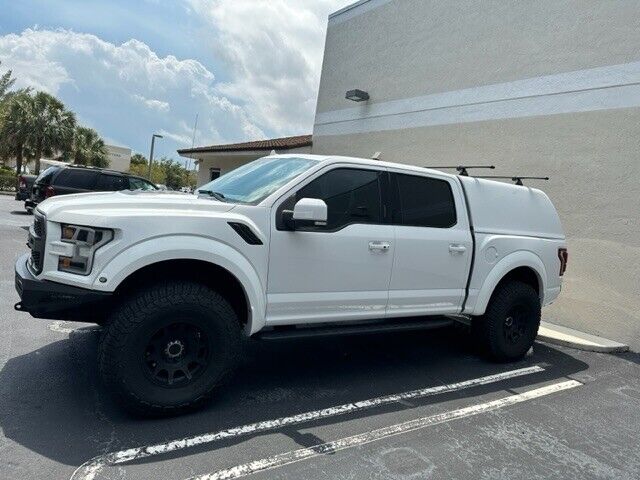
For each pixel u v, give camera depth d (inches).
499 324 207.9
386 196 173.5
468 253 192.9
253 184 163.8
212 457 119.3
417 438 138.5
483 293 198.7
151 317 128.7
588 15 277.1
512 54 321.1
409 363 205.6
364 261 164.2
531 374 206.1
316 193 157.3
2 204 799.7
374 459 124.9
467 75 353.7
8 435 120.5
